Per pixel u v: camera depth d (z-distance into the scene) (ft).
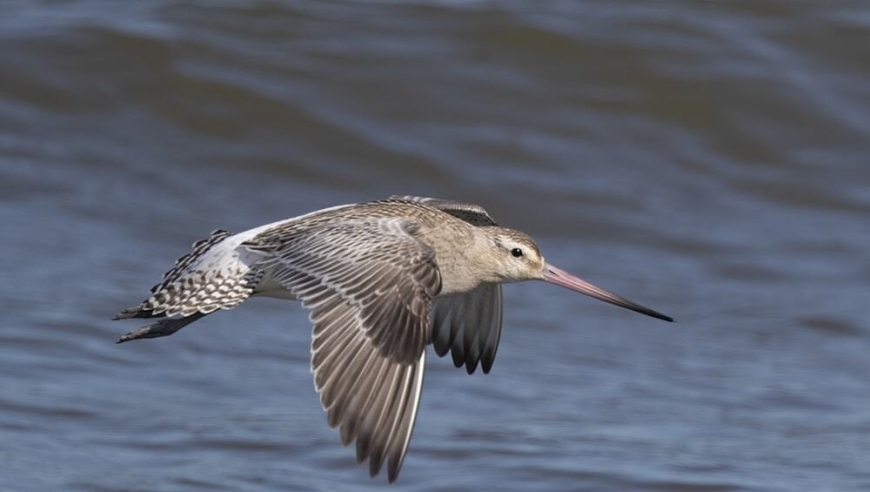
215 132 58.70
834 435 41.63
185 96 59.67
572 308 51.16
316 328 24.61
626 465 38.34
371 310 24.58
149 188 55.67
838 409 43.98
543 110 61.77
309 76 61.31
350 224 27.14
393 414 23.70
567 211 57.26
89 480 35.68
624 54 64.34
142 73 60.23
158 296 28.17
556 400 43.60
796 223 58.23
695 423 42.29
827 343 49.52
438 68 62.49
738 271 54.44
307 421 40.98
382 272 25.05
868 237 57.41
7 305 46.32
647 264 54.54
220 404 41.73
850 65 65.82
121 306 47.29
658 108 62.75
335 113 60.03
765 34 66.69
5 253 50.24
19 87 59.00
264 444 38.96
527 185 58.29
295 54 62.23
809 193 60.08
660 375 46.19
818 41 66.64
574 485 36.88
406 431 23.61
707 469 38.34
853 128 63.16
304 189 57.06
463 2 66.13
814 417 43.29
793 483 37.52
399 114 60.54
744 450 40.14
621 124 61.82
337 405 23.62
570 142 60.59
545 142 60.34
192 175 56.75
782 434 41.70
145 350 44.96
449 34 64.23
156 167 56.80
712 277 53.98
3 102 58.44
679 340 49.11
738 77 64.18
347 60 62.23
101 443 38.22
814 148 62.18
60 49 60.59
